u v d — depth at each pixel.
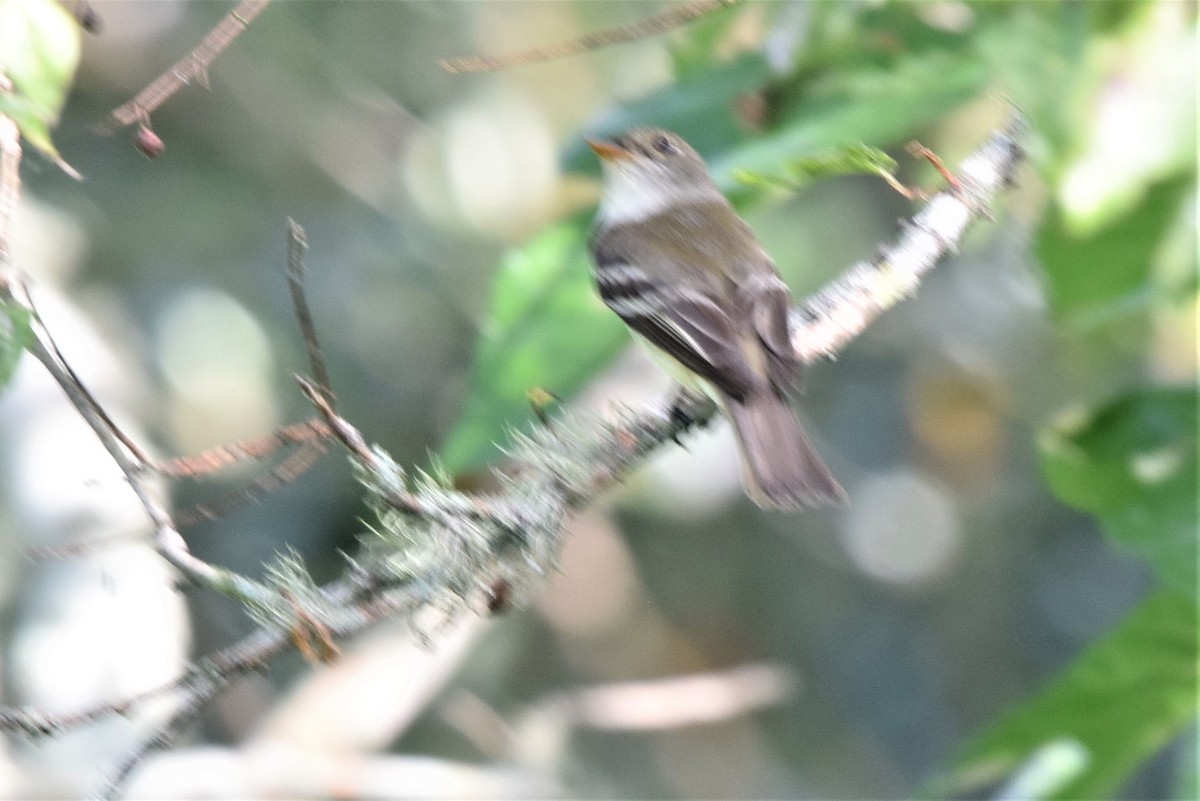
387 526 4.84
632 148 7.78
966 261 13.27
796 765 13.89
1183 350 11.97
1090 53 6.96
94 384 10.25
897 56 6.93
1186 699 7.26
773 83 7.00
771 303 6.86
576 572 13.62
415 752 11.90
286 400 12.13
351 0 12.52
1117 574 13.70
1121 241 7.18
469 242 12.77
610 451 5.34
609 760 13.80
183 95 12.06
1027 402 13.40
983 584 13.92
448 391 12.46
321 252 12.52
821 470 6.34
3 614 9.02
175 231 11.91
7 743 9.02
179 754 9.78
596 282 6.68
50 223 11.18
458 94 12.91
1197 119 6.97
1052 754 7.47
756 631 13.96
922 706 13.90
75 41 5.14
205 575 4.53
